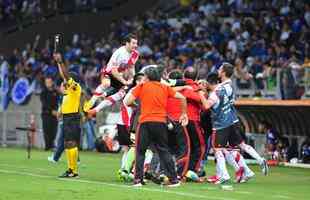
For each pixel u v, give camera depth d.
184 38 73.44
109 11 92.94
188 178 36.41
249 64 59.41
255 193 32.75
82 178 37.81
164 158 34.00
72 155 37.94
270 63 56.53
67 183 34.88
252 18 70.31
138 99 35.47
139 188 33.03
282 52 60.19
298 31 64.19
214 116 35.75
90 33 92.62
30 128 53.44
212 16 75.44
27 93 66.69
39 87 66.25
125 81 36.88
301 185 37.12
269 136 51.38
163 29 77.06
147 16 85.06
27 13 97.69
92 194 30.70
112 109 60.31
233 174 42.00
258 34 67.12
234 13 73.81
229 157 37.41
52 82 61.41
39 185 33.78
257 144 52.47
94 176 39.09
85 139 61.69
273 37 65.56
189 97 36.25
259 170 46.12
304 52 60.78
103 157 53.97
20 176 38.19
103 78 37.38
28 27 94.38
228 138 35.94
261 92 53.31
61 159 50.69
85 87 66.44
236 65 56.22
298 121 51.56
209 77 38.16
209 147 38.75
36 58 80.94
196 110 36.72
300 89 50.81
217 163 35.66
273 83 52.47
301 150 50.78
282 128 52.97
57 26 92.94
